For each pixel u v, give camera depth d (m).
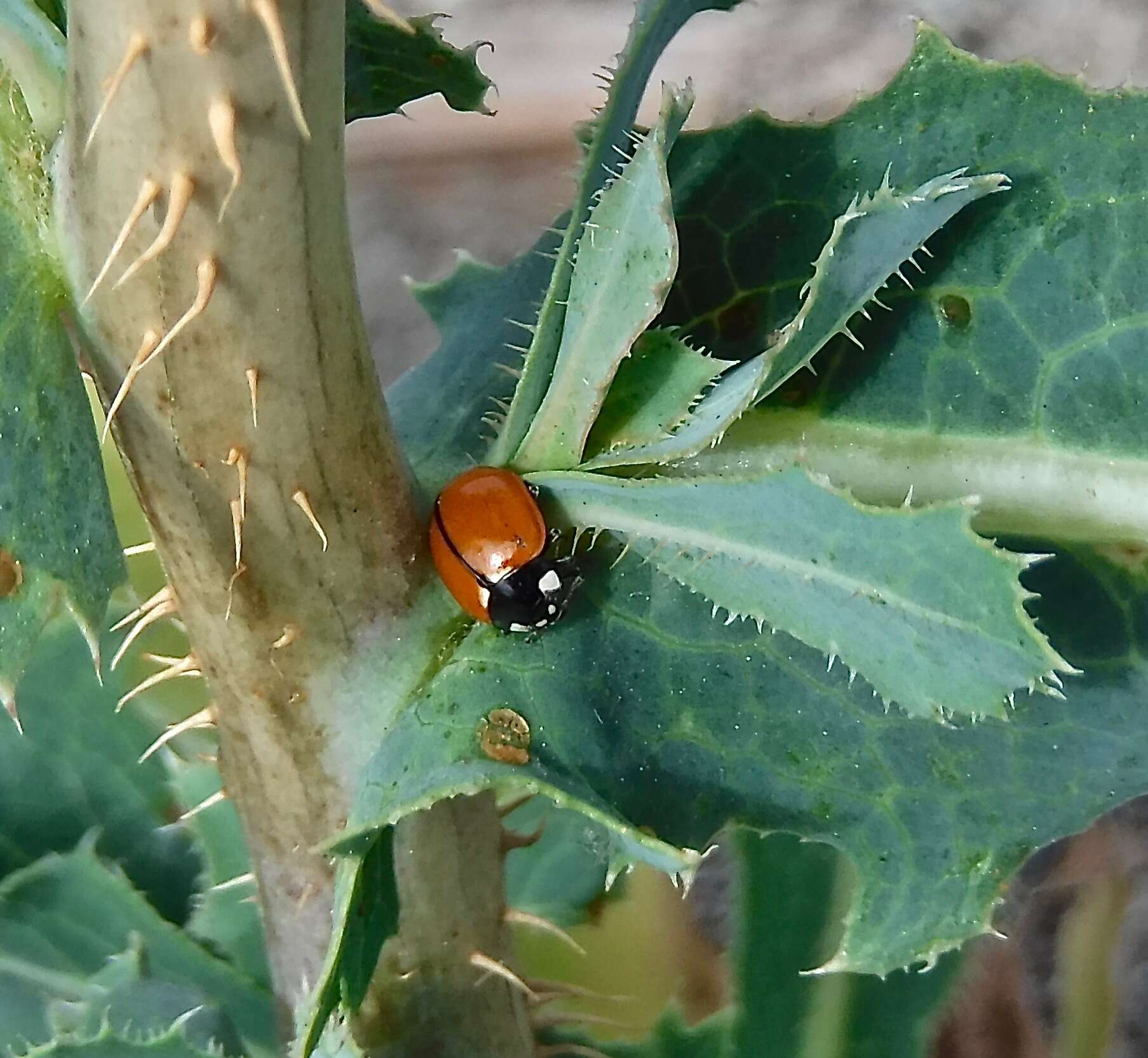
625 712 0.11
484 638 0.11
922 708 0.11
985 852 0.12
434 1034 0.12
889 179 0.12
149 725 0.14
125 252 0.10
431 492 0.12
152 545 0.12
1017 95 0.12
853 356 0.12
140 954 0.14
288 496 0.11
